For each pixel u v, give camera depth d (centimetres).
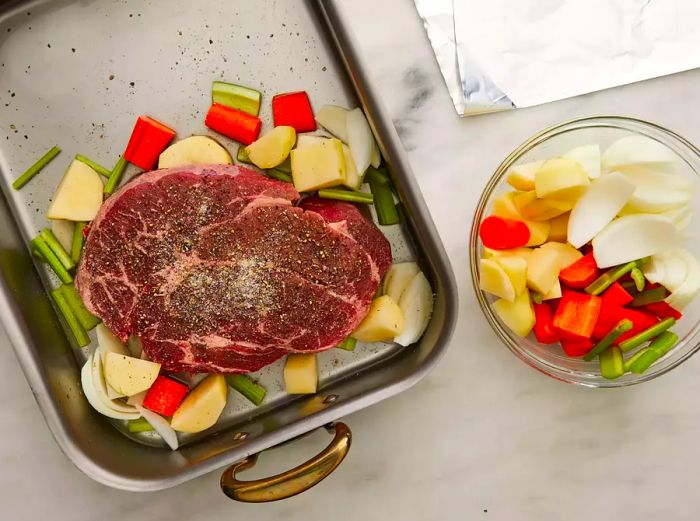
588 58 47
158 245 44
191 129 47
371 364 48
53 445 48
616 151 43
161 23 46
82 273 45
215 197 44
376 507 50
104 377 46
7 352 47
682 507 49
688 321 45
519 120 47
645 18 46
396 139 42
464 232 47
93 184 46
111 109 46
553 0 46
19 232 47
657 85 47
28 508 49
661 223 41
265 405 48
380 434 49
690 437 49
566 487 49
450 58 47
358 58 42
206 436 48
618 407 49
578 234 42
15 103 46
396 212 47
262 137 46
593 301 41
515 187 43
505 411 49
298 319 44
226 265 44
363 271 45
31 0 46
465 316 48
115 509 49
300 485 41
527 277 42
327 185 46
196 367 45
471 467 49
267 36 46
